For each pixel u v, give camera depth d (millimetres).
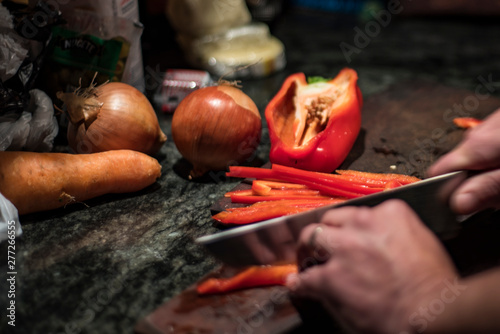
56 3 887
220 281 629
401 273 513
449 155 717
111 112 823
